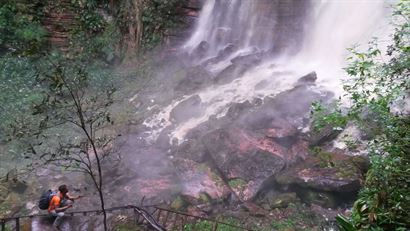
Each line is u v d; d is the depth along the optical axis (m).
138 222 9.20
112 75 17.89
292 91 13.37
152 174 11.24
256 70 16.41
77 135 13.25
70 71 16.47
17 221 8.22
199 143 11.87
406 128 5.02
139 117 14.77
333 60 16.36
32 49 7.29
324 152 10.60
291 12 17.78
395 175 4.94
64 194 9.05
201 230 8.98
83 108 13.67
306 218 9.24
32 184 11.10
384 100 5.28
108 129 13.59
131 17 18.89
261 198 10.12
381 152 5.27
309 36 17.45
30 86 15.98
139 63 18.45
